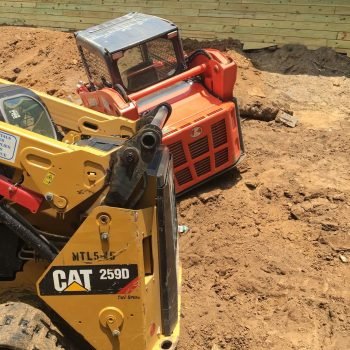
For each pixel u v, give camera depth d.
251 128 9.77
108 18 14.29
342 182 7.88
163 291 4.16
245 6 12.72
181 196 7.82
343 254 6.41
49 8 15.05
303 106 10.70
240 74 11.42
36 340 3.75
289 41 12.22
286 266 6.22
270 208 7.43
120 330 3.91
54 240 4.22
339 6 11.95
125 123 5.42
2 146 3.85
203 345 5.27
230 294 5.89
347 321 5.42
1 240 4.36
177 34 7.92
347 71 11.45
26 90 4.75
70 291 3.85
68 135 5.34
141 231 3.78
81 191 3.82
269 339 5.27
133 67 7.75
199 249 6.68
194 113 7.54
